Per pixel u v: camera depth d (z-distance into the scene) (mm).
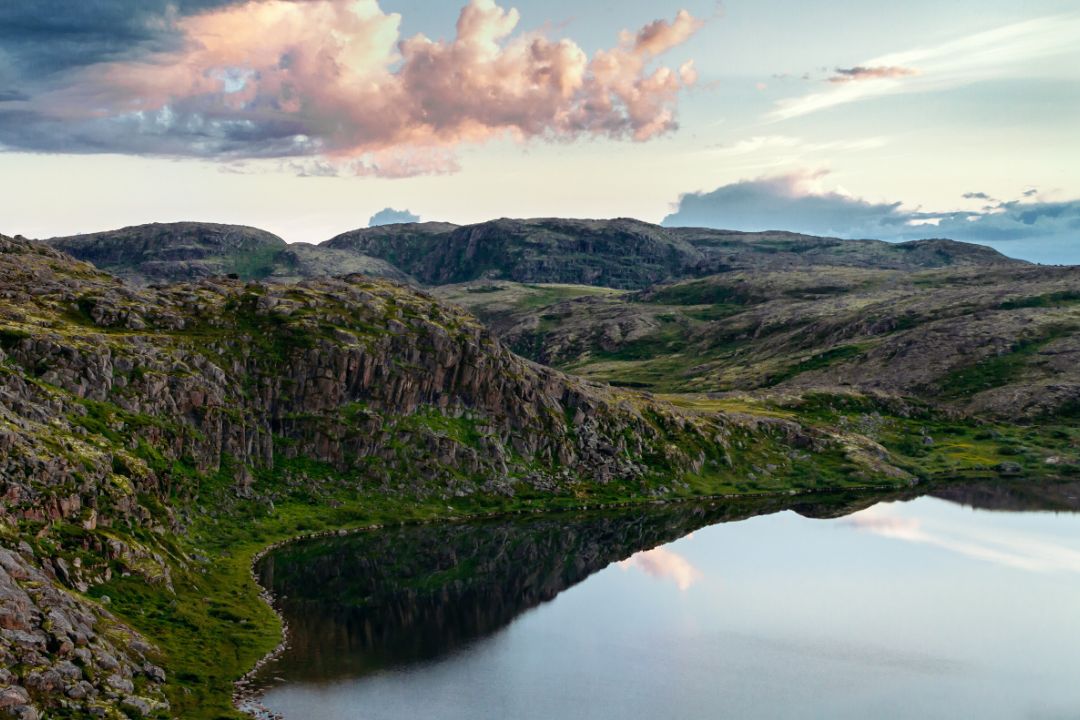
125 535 129625
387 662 124812
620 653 134125
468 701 112500
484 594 164250
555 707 112188
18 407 139875
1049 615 157250
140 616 114812
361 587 161875
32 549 105812
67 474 124250
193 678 104125
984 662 133875
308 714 103375
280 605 146250
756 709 114375
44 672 82062
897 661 133500
